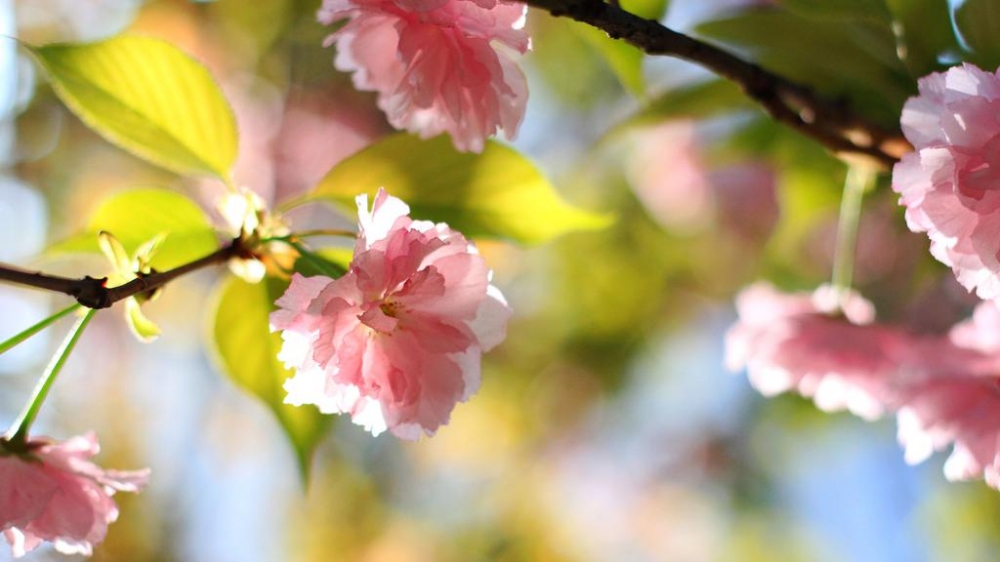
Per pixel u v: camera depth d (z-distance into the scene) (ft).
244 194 2.85
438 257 2.72
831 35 2.99
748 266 4.53
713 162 3.32
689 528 5.72
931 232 2.72
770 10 3.01
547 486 5.68
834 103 2.92
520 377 5.23
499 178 2.93
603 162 4.60
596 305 4.91
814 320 3.14
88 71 2.88
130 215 2.89
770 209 4.30
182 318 5.04
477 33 2.73
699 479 5.58
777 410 5.05
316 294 2.71
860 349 3.12
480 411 5.38
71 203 4.71
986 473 2.96
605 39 3.07
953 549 5.09
